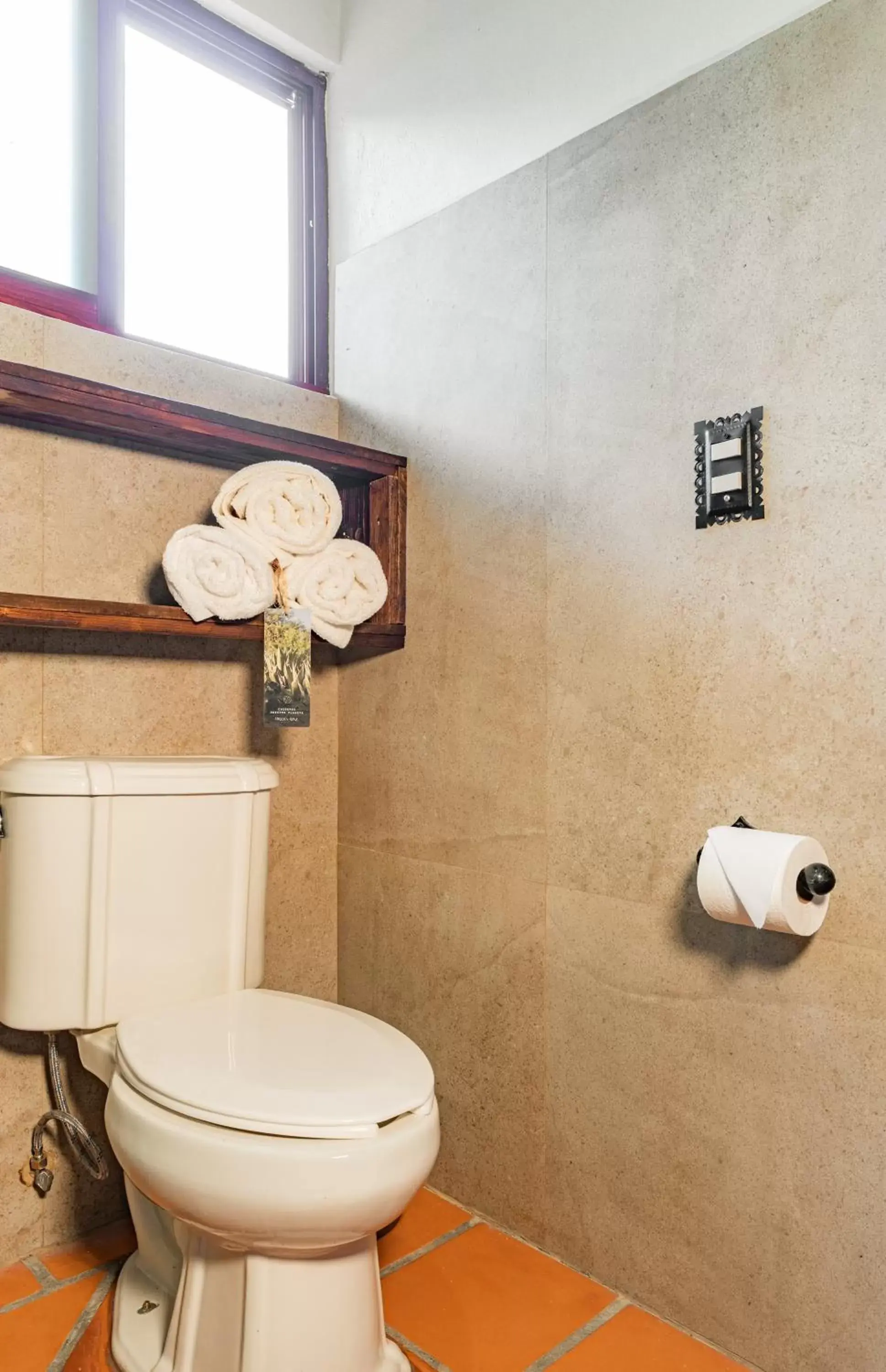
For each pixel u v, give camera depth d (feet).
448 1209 5.55
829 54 3.95
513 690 5.32
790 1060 4.10
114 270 5.65
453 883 5.65
